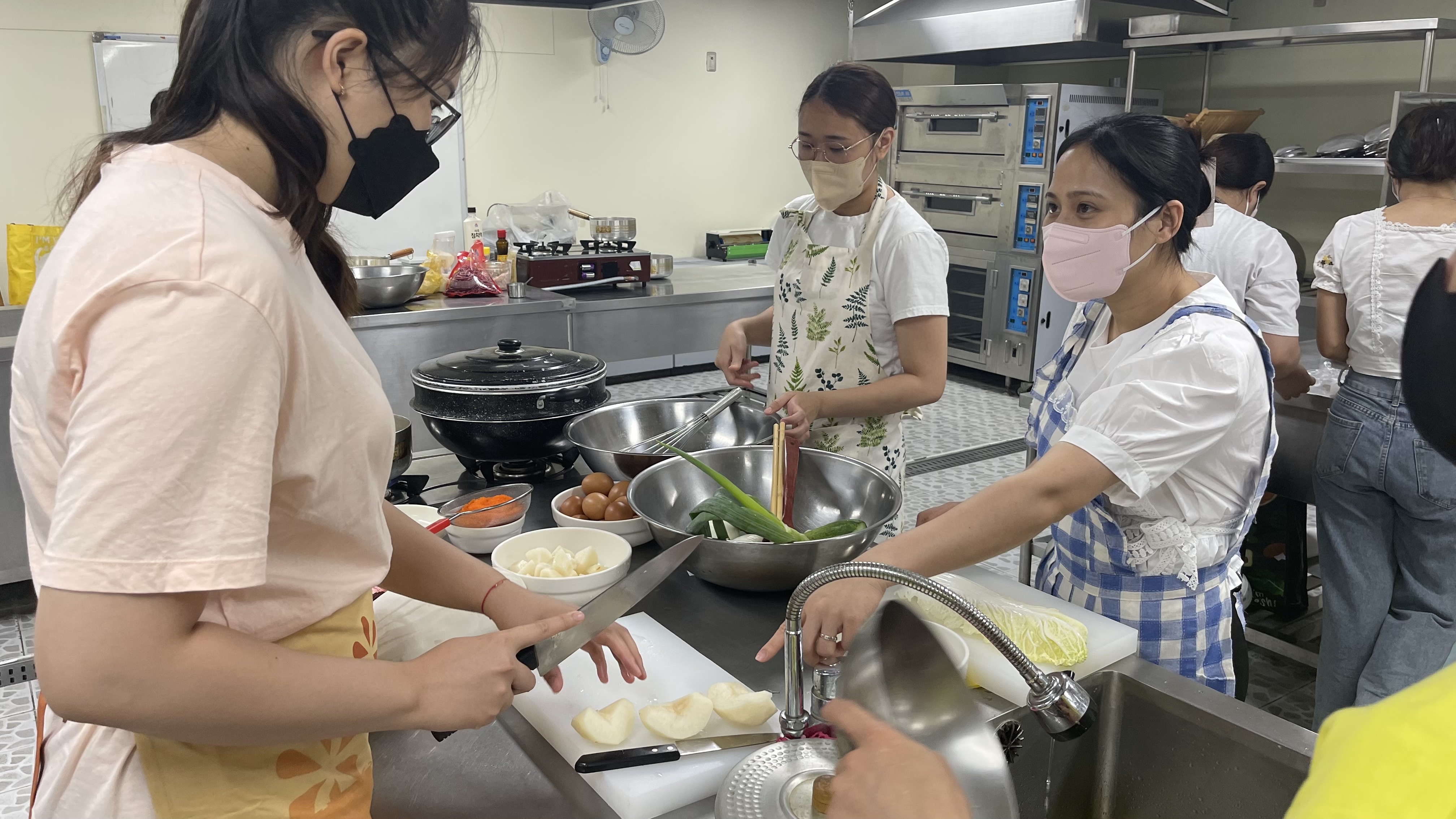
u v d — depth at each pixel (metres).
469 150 5.58
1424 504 2.20
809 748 0.91
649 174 6.32
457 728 0.77
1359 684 2.26
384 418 0.80
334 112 0.72
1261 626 3.00
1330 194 5.04
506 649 0.81
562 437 1.95
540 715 1.05
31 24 4.42
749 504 1.49
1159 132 1.28
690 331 4.93
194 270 0.61
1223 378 1.19
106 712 0.61
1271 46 5.02
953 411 5.38
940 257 1.95
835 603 1.04
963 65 6.91
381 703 0.72
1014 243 5.62
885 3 7.00
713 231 6.65
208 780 0.75
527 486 1.68
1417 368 0.45
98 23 4.57
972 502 1.18
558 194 5.61
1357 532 2.33
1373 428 2.24
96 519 0.58
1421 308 0.45
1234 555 1.42
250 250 0.64
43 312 0.63
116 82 4.64
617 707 1.02
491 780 0.97
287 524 0.73
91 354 0.60
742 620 1.33
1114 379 1.27
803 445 2.08
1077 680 1.15
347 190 0.78
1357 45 4.89
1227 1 5.41
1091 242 1.31
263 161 0.71
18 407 0.67
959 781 0.66
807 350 2.12
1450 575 2.24
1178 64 5.73
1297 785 1.02
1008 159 5.55
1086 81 6.26
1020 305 5.65
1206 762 1.10
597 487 1.70
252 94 0.68
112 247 0.61
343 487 0.76
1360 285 2.26
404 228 5.45
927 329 1.92
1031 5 4.97
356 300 0.97
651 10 5.79
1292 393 2.64
